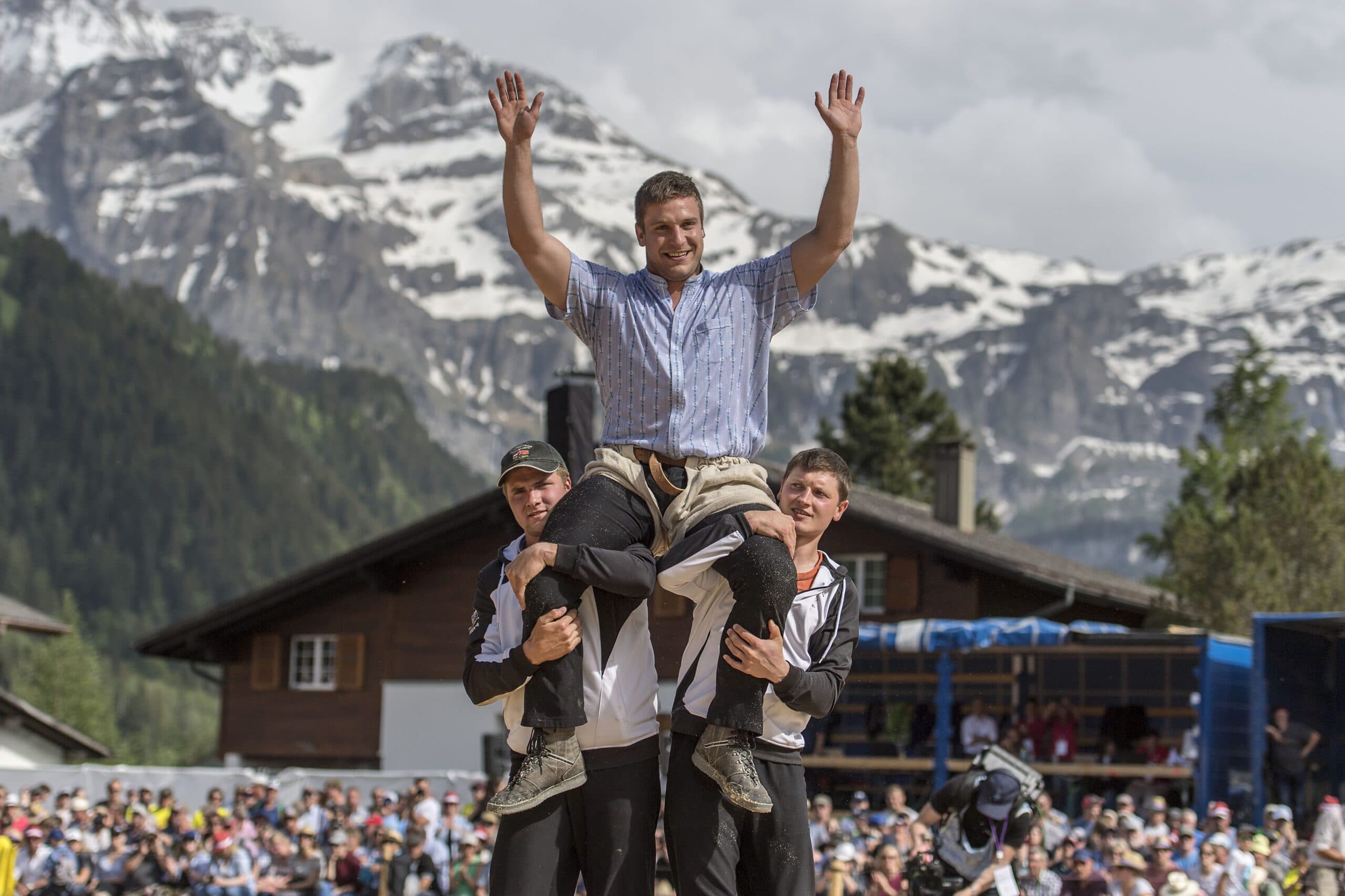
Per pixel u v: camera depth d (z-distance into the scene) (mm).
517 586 4801
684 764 4996
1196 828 18797
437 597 40219
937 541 34406
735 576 4832
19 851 22688
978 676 32156
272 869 22266
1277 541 33625
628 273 5086
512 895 4934
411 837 20844
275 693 41938
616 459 4945
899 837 16188
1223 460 53000
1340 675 21062
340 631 41281
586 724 4945
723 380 4977
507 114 4957
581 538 4832
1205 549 33812
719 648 4980
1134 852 15547
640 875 5004
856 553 35875
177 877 22359
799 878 5125
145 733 144500
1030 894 14789
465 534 39750
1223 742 21375
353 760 40531
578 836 5031
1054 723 25422
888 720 29156
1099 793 25250
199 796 29172
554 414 25250
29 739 37906
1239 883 15070
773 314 5086
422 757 39656
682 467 4957
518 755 5125
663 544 5070
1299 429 53094
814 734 30172
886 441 78688
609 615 4988
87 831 24234
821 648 5344
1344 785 20703
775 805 5117
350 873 22312
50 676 108562
